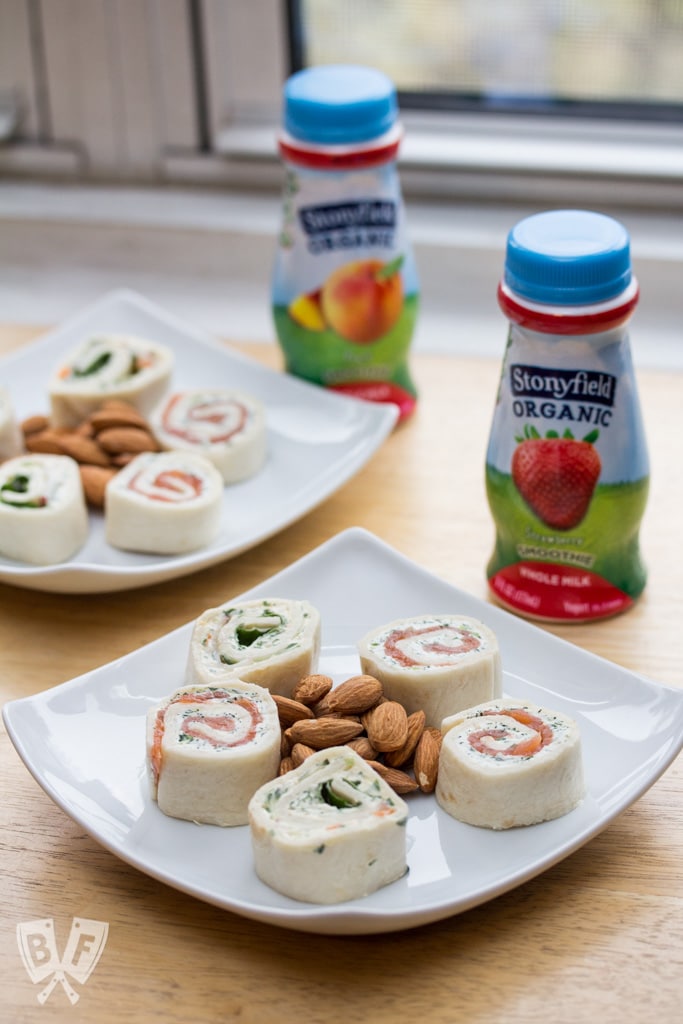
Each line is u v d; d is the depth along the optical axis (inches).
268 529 32.3
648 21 40.1
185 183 43.9
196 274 42.9
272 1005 26.0
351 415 34.9
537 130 41.7
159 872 26.4
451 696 28.4
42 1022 25.9
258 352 38.6
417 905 26.3
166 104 42.8
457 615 29.9
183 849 27.1
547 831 27.1
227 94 42.7
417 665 28.6
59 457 33.4
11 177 44.3
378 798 26.6
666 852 27.6
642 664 30.4
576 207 42.1
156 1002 26.1
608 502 30.3
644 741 28.3
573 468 30.1
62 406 35.1
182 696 28.1
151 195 43.7
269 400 35.8
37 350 37.3
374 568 31.4
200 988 26.2
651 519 33.5
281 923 25.8
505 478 30.6
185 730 27.6
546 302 29.3
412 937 26.7
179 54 42.0
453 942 26.6
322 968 26.4
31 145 43.9
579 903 27.0
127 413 34.5
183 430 34.6
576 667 29.5
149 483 33.0
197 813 27.4
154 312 37.9
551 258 29.1
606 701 29.0
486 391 37.1
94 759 28.3
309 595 31.1
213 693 28.1
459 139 42.0
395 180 34.5
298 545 33.2
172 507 32.2
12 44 42.5
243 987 26.2
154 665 29.6
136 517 32.4
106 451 34.1
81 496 32.9
